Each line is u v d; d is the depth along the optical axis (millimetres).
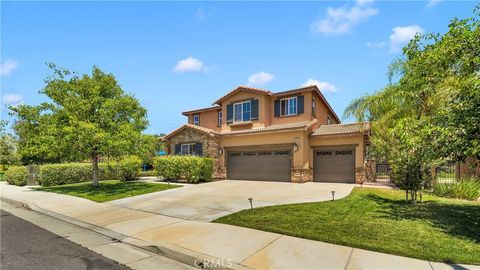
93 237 6402
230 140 19562
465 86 6117
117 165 20188
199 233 6254
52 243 5918
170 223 7328
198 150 19609
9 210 10180
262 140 18078
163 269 4488
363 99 16500
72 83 15633
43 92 15094
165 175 18188
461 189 10492
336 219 7039
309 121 17859
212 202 10164
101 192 13648
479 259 4340
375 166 17094
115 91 16562
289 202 9742
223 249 5129
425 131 6828
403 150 8820
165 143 22438
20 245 5762
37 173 19688
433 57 7125
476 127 5750
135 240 5977
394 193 11523
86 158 16156
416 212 7742
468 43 6227
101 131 14234
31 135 15359
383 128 13984
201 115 25562
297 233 5945
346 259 4500
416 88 10562
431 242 5176
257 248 5156
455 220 6785
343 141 16406
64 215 8906
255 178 18359
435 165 8500
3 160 30906
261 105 19531
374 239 5402
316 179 17219
